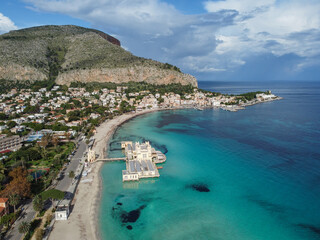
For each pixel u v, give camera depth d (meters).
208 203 104.19
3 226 81.44
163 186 119.56
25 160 135.88
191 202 105.00
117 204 102.69
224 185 120.00
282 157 156.88
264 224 90.38
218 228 88.06
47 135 176.12
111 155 162.62
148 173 128.88
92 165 143.75
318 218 93.56
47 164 138.50
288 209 99.38
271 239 82.69
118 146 183.62
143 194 111.62
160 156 152.62
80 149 171.38
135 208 100.06
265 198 107.88
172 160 153.62
